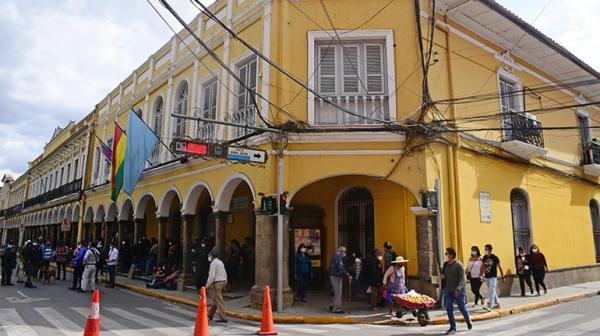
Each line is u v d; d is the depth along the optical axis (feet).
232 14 47.16
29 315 33.27
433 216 37.19
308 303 38.86
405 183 37.29
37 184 143.54
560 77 57.31
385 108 39.04
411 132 37.40
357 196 45.98
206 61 51.67
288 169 37.86
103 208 81.15
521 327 29.17
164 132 59.41
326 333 28.22
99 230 82.64
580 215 56.34
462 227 38.96
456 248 38.04
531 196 48.57
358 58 40.32
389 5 40.11
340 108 35.68
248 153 35.65
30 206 139.23
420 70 38.81
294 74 39.40
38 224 128.57
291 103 38.86
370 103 39.40
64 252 65.31
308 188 48.32
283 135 37.60
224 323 32.40
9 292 48.29
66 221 83.20
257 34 43.01
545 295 42.80
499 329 28.71
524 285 43.75
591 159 58.13
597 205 61.05
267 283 36.58
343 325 31.68
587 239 56.44
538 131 48.44
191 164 50.67
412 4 40.11
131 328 29.37
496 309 35.27
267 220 37.50
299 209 48.01
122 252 69.77
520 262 43.19
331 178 47.29
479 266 36.47
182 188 52.34
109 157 68.85
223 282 33.86
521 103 49.67
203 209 63.05
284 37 40.04
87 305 39.42
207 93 52.01
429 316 32.58
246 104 43.91
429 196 36.55
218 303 33.40
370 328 30.30
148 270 59.62
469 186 40.81
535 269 43.98
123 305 40.50
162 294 46.73
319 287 46.68
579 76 57.62
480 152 42.42
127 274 65.41
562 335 25.98
